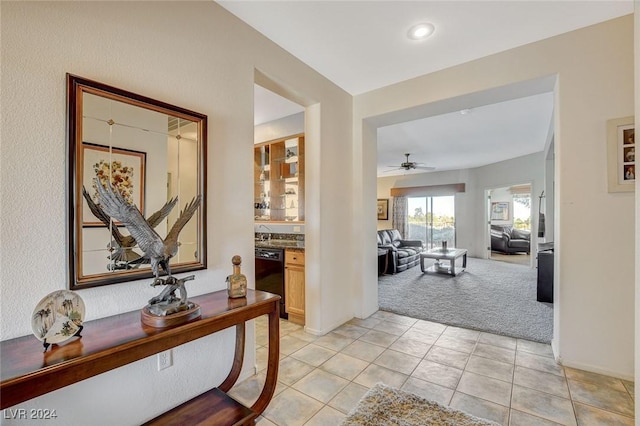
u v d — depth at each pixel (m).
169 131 1.64
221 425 1.53
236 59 2.04
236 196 2.03
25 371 0.91
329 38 2.30
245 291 1.75
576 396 1.88
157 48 1.60
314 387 2.00
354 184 3.36
